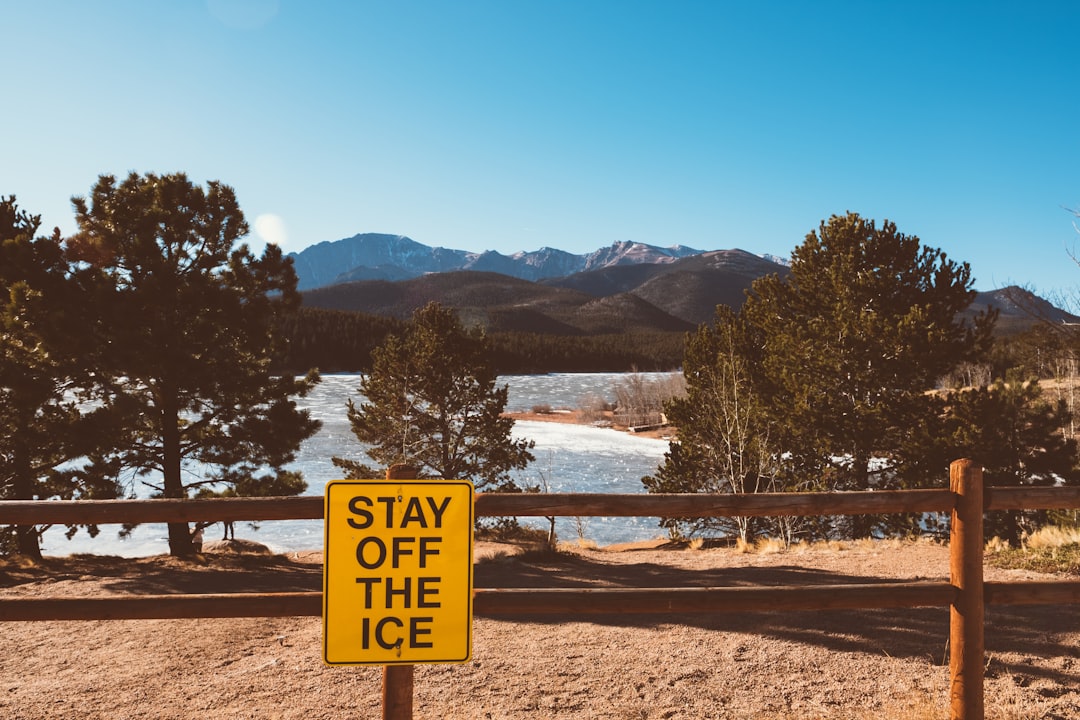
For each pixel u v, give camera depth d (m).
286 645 6.75
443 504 3.18
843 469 19.50
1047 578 7.52
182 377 13.53
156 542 26.19
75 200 13.88
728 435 20.03
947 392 19.42
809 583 8.93
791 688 5.13
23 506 3.24
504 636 6.75
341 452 48.94
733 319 22.95
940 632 6.24
